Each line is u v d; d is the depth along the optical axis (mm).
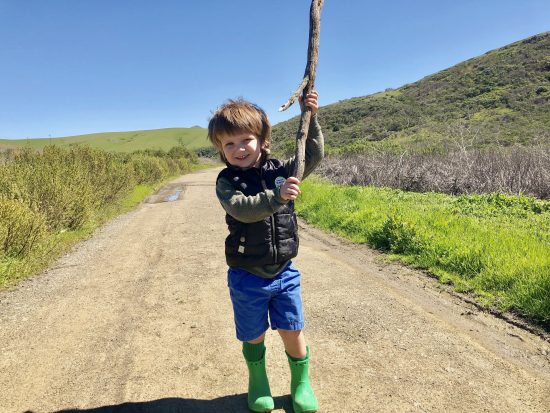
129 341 3703
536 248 5102
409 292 4656
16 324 4137
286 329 2523
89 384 3039
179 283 5285
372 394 2799
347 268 5625
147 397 2861
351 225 7816
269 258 2436
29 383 3076
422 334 3643
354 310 4191
